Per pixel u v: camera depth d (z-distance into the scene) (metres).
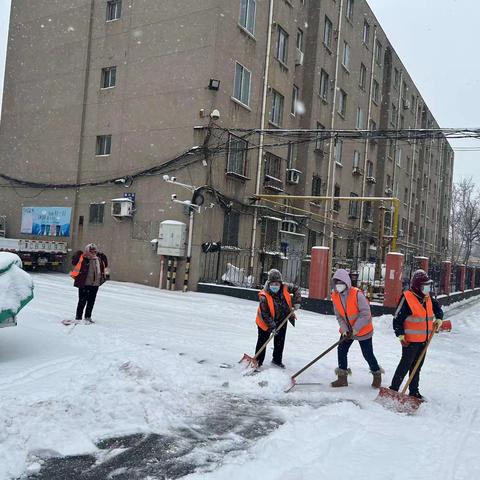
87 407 4.59
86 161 20.02
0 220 22.81
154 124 17.89
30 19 22.47
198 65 16.97
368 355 6.33
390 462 3.98
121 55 19.17
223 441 4.34
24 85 22.48
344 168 27.45
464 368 8.22
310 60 23.03
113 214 18.22
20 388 5.08
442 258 50.75
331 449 4.17
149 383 5.41
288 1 20.83
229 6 17.27
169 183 17.28
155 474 3.65
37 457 3.79
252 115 18.70
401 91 36.53
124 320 9.93
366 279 19.14
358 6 27.92
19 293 6.11
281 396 5.78
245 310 13.02
